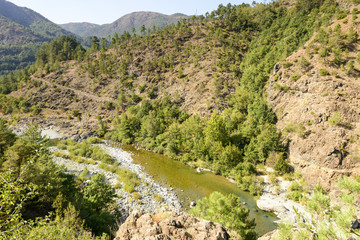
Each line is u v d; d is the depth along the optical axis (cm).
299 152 4647
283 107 5703
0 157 2933
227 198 2081
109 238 1883
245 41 11806
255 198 3947
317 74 5353
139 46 13375
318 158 4256
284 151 5006
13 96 11419
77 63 13562
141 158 6094
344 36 5781
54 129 8912
